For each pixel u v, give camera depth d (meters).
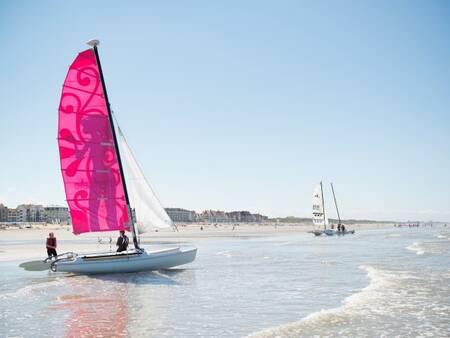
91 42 26.53
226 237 93.88
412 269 27.02
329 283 21.81
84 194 25.83
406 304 16.22
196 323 13.62
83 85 26.20
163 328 13.03
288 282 22.17
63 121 25.56
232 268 28.61
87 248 50.50
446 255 37.34
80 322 13.77
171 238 90.31
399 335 12.20
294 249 48.97
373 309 15.36
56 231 157.25
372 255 38.44
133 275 24.62
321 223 95.12
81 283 21.88
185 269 28.11
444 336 12.10
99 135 26.53
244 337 12.03
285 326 13.05
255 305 16.38
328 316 14.29
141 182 26.97
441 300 17.00
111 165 26.77
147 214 26.78
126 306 16.17
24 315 14.74
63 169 25.41
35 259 34.56
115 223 26.50
